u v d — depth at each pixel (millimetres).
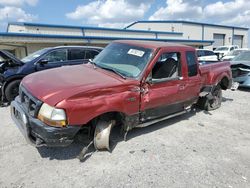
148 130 4902
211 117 6020
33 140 3361
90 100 3318
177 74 4762
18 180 3098
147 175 3340
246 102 7715
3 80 6227
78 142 4098
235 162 3828
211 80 6223
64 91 3215
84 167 3453
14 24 25328
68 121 3146
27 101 3490
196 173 3455
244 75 9078
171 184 3172
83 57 7809
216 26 44719
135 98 3896
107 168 3457
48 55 7098
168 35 34938
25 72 6520
